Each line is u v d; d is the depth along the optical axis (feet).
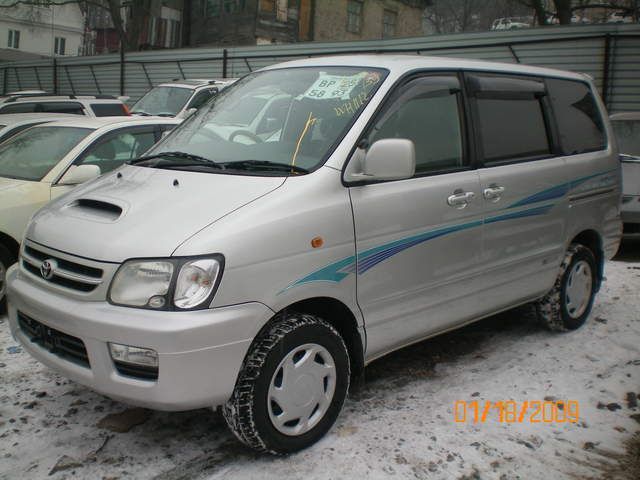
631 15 79.30
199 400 9.87
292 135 12.41
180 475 10.66
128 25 123.85
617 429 12.43
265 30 98.84
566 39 46.26
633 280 22.45
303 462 10.98
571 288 17.08
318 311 11.80
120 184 12.20
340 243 11.24
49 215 11.98
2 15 165.89
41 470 10.78
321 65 14.05
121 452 11.34
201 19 106.73
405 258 12.36
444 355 15.74
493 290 14.56
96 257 10.21
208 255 9.83
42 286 11.05
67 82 90.68
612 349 16.25
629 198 25.88
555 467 11.10
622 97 44.83
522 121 15.48
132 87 81.10
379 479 10.56
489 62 15.25
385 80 12.70
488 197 13.92
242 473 10.69
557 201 15.90
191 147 13.34
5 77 102.01
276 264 10.41
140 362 9.76
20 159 20.20
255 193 10.86
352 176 11.60
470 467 10.98
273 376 10.54
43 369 14.52
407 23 114.62
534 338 16.93
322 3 102.06
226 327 9.84
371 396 13.43
